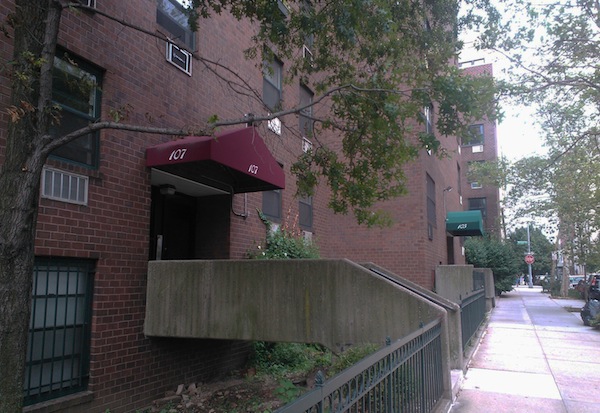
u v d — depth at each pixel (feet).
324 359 30.07
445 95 20.17
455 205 83.15
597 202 58.44
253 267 21.85
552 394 21.43
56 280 19.21
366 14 20.79
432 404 17.02
